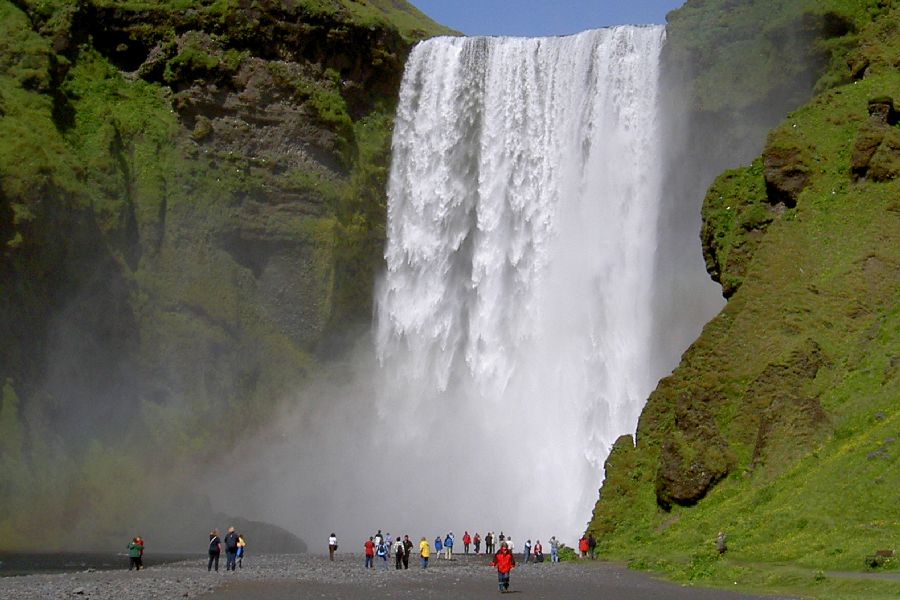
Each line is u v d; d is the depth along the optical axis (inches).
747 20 2898.6
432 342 3378.4
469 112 3469.5
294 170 3267.7
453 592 1470.2
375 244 3403.1
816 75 2704.2
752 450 1895.9
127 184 3073.3
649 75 3181.6
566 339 3193.9
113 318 2920.8
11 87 2965.1
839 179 2192.4
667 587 1465.3
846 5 2669.8
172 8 3287.4
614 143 3213.6
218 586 1545.3
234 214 3179.1
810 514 1563.7
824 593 1274.6
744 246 2234.3
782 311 2036.2
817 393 1883.6
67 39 3176.7
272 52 3309.5
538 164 3363.7
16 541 2495.1
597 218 3206.2
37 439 2657.5
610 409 3058.6
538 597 1389.0
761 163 2353.6
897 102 2244.1
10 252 2677.2
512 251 3353.8
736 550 1577.3
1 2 3132.4
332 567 2041.1
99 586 1537.9
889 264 2036.2
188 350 3021.7
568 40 3376.0
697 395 1996.8
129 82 3255.4
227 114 3257.9
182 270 3083.2
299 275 3218.5
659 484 1950.1
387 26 3464.6
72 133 3041.3
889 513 1491.1
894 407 1695.4
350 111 3427.7
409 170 3484.3
